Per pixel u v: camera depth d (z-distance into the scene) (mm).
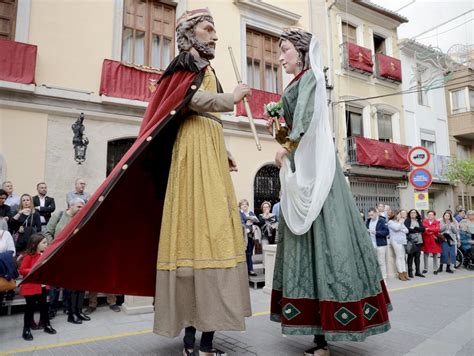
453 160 17344
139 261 2840
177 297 2369
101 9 8531
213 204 2461
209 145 2617
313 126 2666
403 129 16078
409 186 15734
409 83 16531
